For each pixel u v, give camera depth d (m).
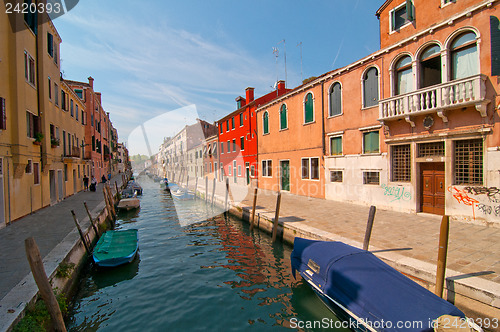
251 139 21.81
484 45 7.31
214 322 4.75
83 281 6.41
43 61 12.16
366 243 5.81
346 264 4.64
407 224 7.97
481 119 7.39
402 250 5.76
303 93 15.25
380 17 10.52
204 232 9.43
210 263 7.37
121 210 15.97
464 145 7.89
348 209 10.77
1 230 8.20
